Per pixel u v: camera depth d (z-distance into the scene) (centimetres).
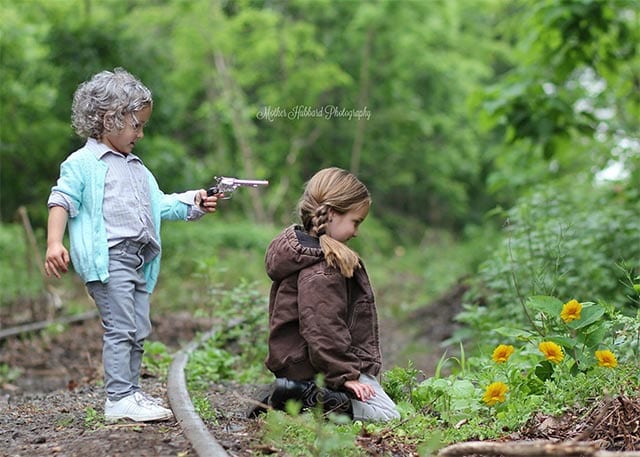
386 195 4706
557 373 591
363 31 3900
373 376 579
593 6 1314
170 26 3406
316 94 3759
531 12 1409
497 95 1431
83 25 2678
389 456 477
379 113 4172
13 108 2769
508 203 4588
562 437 514
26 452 495
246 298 1012
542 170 1686
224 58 3594
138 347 596
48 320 1410
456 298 1673
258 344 983
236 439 505
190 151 3800
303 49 3691
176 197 629
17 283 1689
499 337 892
